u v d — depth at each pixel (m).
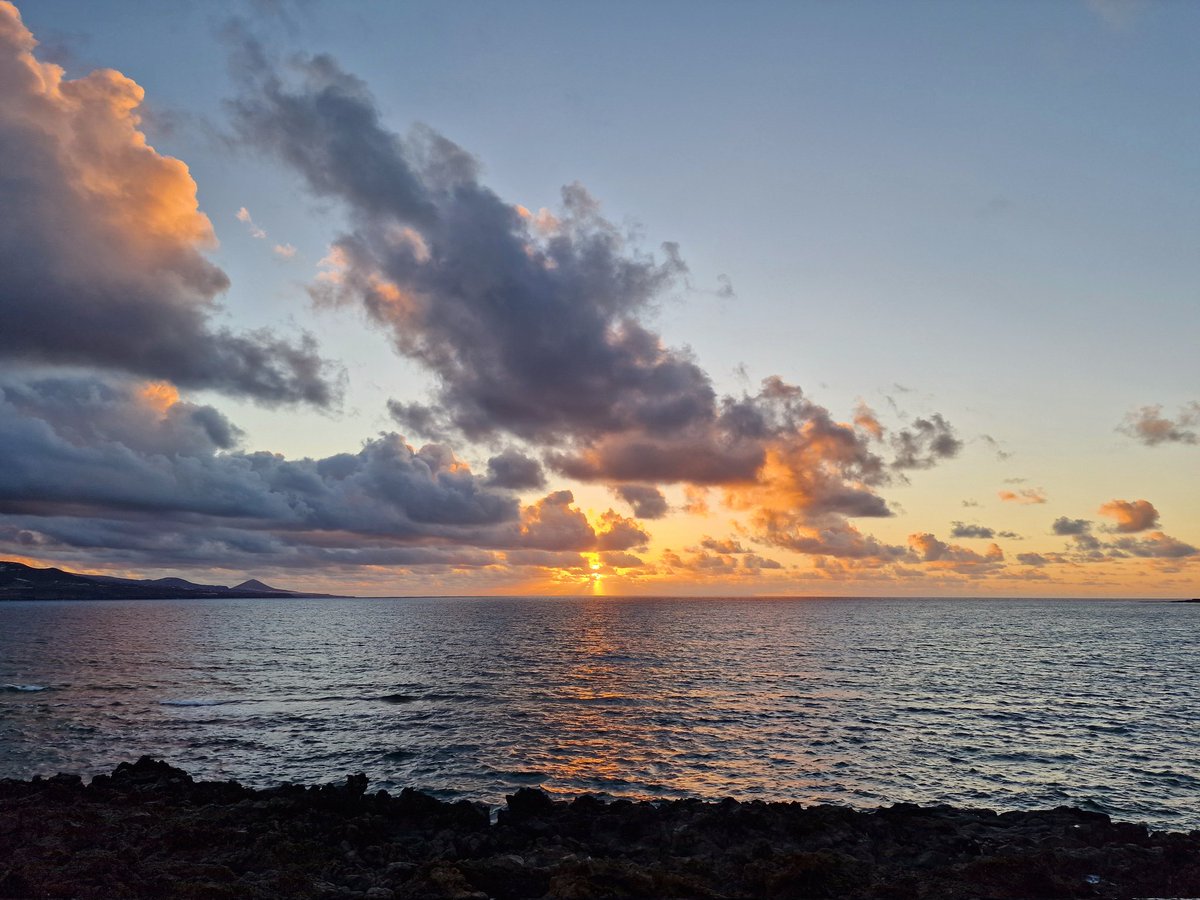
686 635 129.25
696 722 46.47
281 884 18.28
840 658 86.69
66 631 147.50
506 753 38.62
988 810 28.12
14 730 44.50
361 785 27.88
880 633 135.50
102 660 86.88
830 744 40.53
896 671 73.62
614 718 47.88
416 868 19.75
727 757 37.72
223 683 66.19
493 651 97.44
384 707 52.69
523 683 64.94
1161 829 27.80
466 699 56.00
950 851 22.67
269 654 94.88
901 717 48.22
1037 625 171.50
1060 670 74.94
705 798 31.11
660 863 20.42
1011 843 23.28
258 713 50.41
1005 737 42.44
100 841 21.39
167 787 28.34
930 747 39.97
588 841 23.83
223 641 118.94
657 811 25.66
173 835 21.58
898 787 33.00
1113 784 33.47
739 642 111.94
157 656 92.31
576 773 34.94
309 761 37.28
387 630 150.00
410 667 78.44
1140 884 19.55
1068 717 48.56
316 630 152.00
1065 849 22.11
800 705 52.72
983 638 122.75
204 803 26.97
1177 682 65.88
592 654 92.44
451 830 24.05
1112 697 57.00
